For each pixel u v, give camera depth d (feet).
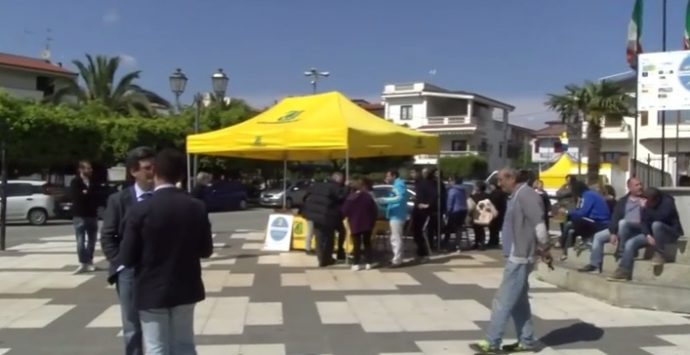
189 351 17.42
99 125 127.24
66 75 194.18
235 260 51.16
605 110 129.39
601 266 37.83
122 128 131.34
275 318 31.22
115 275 20.13
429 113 221.05
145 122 134.92
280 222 57.47
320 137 49.96
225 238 68.74
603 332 28.27
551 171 107.04
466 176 197.26
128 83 180.96
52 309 33.19
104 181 47.96
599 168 108.88
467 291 38.14
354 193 46.52
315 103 54.03
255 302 34.96
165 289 16.78
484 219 57.88
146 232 16.78
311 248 54.90
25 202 90.53
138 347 20.13
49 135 118.11
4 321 30.60
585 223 41.98
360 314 32.07
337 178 48.37
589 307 33.27
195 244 17.25
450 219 57.21
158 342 17.04
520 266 24.62
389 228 51.60
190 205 17.25
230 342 26.96
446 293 37.52
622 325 29.53
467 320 30.81
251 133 52.80
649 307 32.58
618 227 35.65
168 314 17.12
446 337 27.68
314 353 25.34
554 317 31.09
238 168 150.71
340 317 31.45
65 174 130.41
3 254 54.85
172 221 16.89
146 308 16.85
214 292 37.73
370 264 47.03
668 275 33.76
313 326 29.68
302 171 164.14
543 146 157.89
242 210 131.23
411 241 62.44
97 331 28.71
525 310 25.22
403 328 29.25
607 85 130.72
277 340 27.27
